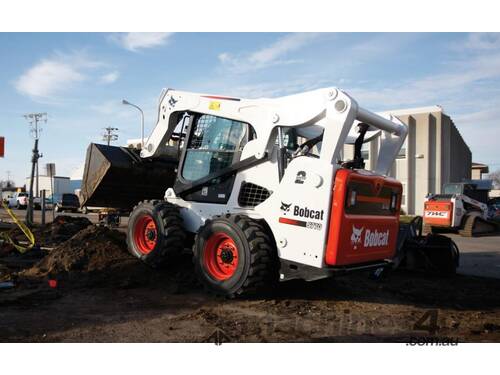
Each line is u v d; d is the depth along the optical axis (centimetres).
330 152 541
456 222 1838
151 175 854
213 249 610
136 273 682
